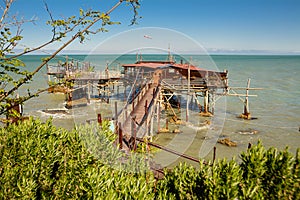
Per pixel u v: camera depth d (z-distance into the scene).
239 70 66.00
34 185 3.45
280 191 2.56
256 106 25.23
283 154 2.71
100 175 3.17
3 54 3.54
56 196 3.39
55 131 4.90
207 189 2.75
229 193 2.58
